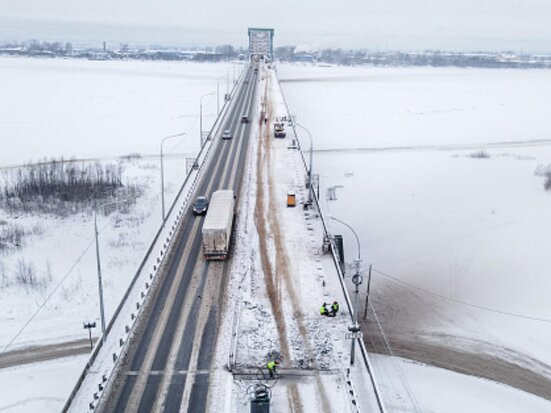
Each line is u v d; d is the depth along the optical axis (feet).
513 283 171.94
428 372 128.77
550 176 273.95
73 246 192.24
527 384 125.29
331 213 226.58
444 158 318.04
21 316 147.74
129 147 332.60
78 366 126.82
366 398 103.55
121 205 227.40
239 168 252.01
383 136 377.30
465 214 228.84
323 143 350.43
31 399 115.96
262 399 95.45
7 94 540.93
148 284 142.10
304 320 130.31
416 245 199.21
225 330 124.57
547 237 204.74
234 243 171.32
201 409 99.60
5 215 218.18
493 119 459.73
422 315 155.12
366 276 177.06
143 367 111.14
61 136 358.23
